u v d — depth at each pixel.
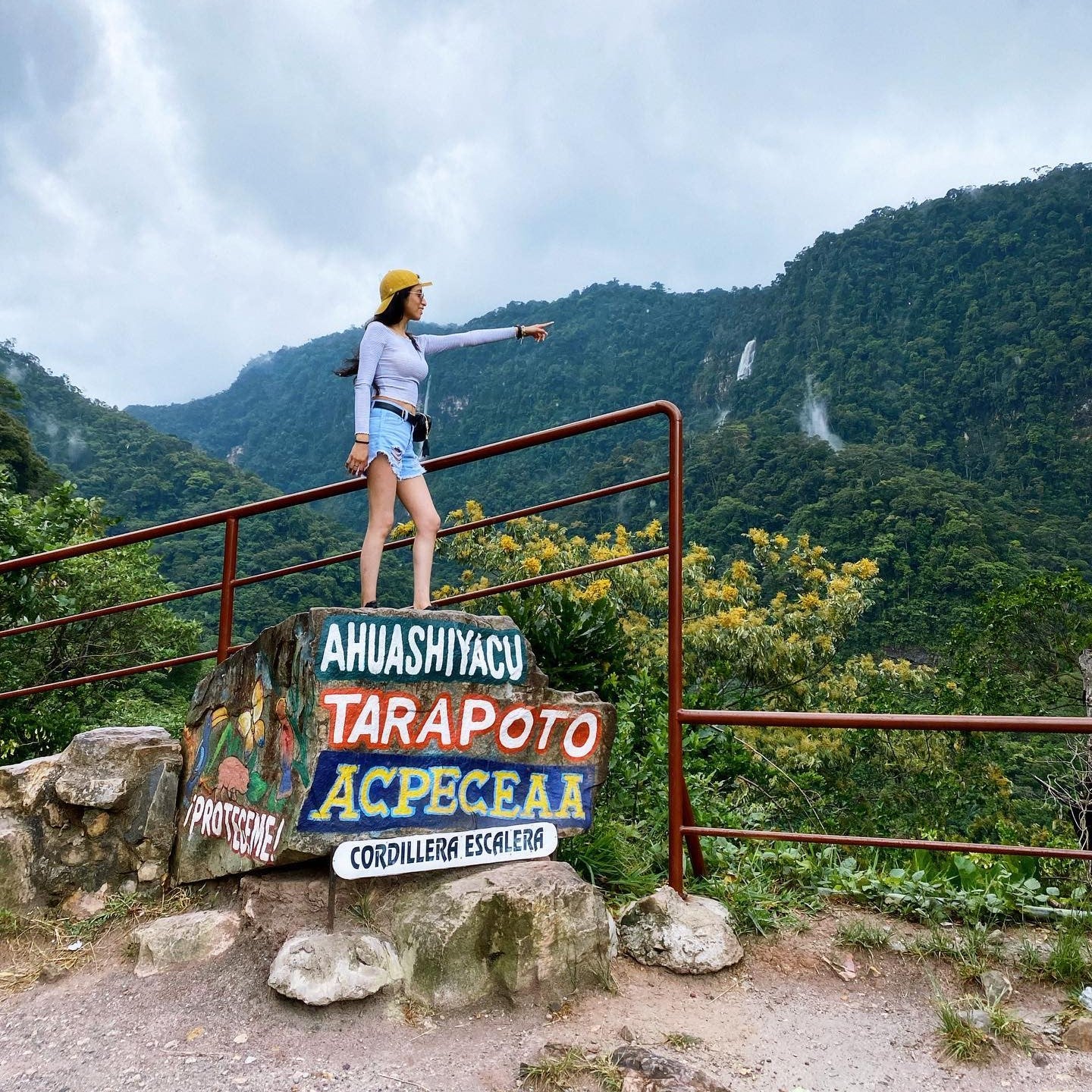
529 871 3.13
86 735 3.97
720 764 6.50
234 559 4.18
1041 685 17.08
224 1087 2.46
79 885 3.72
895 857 4.37
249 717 3.47
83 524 13.42
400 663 3.19
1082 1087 2.58
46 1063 2.62
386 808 3.16
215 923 3.25
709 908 3.45
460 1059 2.60
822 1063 2.68
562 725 3.53
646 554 4.05
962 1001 3.06
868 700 14.34
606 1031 2.76
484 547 15.07
